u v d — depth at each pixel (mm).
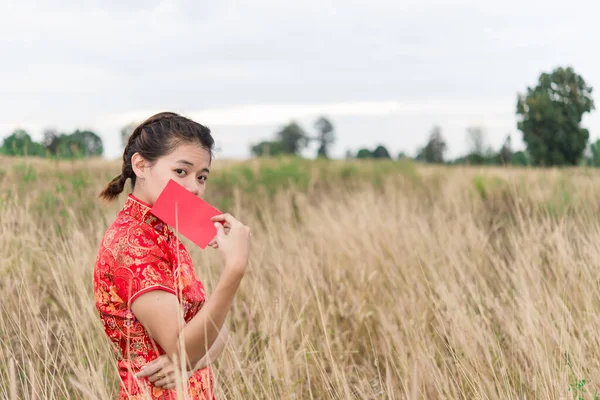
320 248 4586
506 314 3154
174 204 1404
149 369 1421
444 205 7418
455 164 12883
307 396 2723
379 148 53062
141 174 1483
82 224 4734
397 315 3334
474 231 5059
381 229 5062
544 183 7414
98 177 6520
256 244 4746
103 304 1478
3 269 3316
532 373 2643
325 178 13141
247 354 2742
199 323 1356
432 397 2562
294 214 6949
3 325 2760
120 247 1419
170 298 1393
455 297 3314
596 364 2570
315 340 3084
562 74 17938
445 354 3010
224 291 1373
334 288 3705
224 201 7742
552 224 4855
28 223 4207
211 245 1422
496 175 8523
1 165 5957
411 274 3982
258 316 3328
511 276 3621
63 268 3389
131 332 1445
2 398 2191
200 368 1534
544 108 17500
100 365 2229
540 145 17953
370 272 4066
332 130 94625
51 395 2139
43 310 3227
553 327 2746
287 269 3988
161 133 1456
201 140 1486
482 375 2445
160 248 1458
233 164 13023
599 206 5730
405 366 2576
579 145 17781
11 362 1979
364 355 3281
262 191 9484
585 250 3805
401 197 7730
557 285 3383
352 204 6762
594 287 3287
